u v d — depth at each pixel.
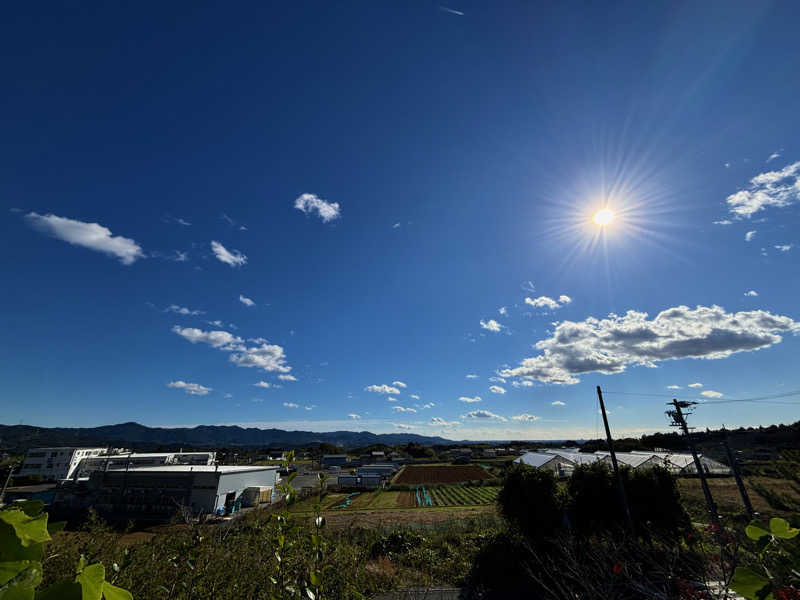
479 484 53.66
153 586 3.25
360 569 3.32
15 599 0.58
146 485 31.34
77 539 3.68
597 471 16.89
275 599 2.40
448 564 14.78
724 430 15.78
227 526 4.20
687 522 13.72
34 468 61.53
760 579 1.28
